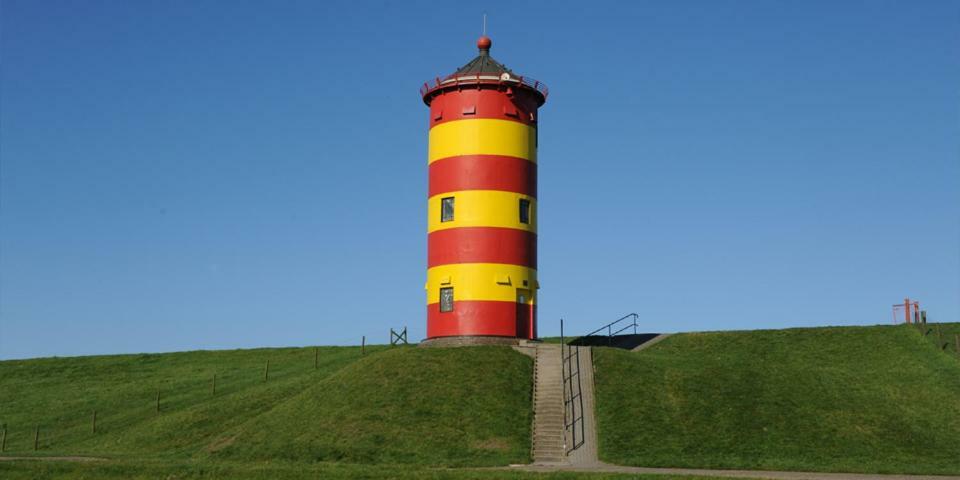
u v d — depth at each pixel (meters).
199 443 46.22
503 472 34.38
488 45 56.03
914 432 40.75
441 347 49.94
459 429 41.59
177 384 65.06
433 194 53.50
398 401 44.28
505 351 49.03
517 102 53.31
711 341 56.28
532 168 53.91
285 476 35.53
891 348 51.69
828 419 41.81
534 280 53.03
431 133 54.53
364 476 34.94
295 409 46.44
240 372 67.06
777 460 37.78
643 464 37.56
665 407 43.00
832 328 56.12
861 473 35.50
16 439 54.03
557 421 42.16
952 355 50.12
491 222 51.59
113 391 65.44
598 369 46.81
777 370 47.16
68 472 38.22
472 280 51.16
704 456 38.44
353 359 64.25
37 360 79.06
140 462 40.12
